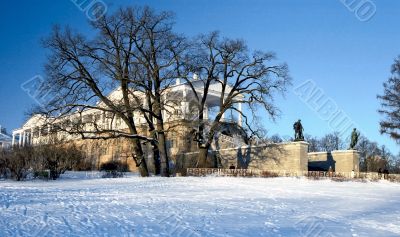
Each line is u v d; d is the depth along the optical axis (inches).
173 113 2016.5
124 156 2758.4
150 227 603.5
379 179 1867.6
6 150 2150.6
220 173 1978.3
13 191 1114.1
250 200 976.3
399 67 2866.6
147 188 1263.5
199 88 2827.3
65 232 553.6
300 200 1002.1
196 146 2620.6
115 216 693.9
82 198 961.5
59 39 1785.2
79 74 1819.6
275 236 569.9
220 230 596.1
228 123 2222.0
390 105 2844.5
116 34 1847.9
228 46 2122.3
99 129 1914.4
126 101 1877.5
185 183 1462.8
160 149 1941.4
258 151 2324.1
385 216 781.3
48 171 1745.8
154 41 1884.8
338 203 961.5
